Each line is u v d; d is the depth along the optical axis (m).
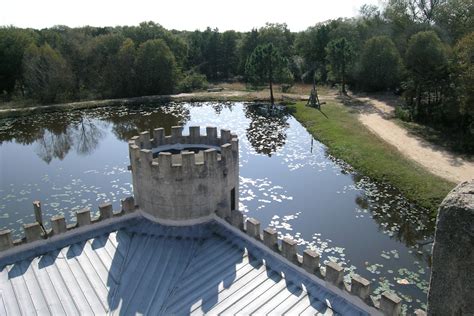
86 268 17.75
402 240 30.33
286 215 34.19
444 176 39.53
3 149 56.88
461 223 6.29
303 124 63.03
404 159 44.59
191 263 17.97
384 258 27.86
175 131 23.25
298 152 50.72
